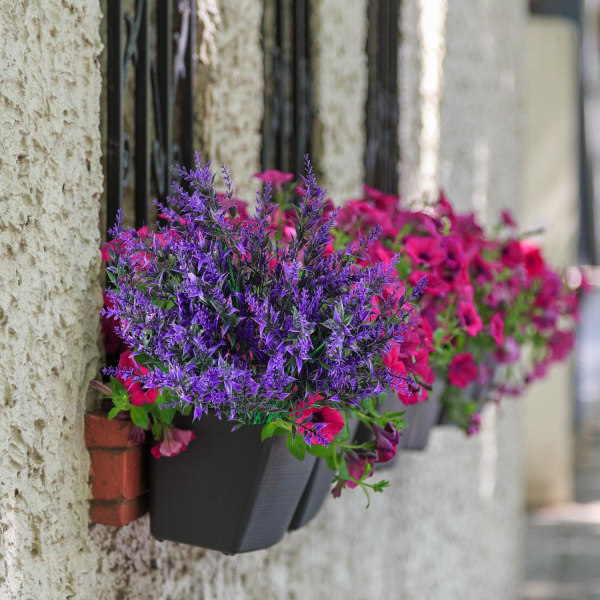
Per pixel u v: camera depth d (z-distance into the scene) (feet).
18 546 4.62
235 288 4.81
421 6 11.58
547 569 23.81
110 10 5.54
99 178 5.21
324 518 8.68
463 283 6.79
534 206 27.20
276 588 7.58
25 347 4.66
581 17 33.27
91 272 5.16
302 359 4.60
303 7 8.01
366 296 4.75
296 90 8.00
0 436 4.51
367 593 9.86
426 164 11.82
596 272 33.32
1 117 4.50
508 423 18.60
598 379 53.88
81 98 5.05
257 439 5.02
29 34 4.66
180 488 5.23
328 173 8.47
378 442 5.39
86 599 5.09
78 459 5.03
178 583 6.09
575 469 36.14
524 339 10.18
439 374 7.88
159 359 4.62
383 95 10.23
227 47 6.65
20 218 4.63
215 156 6.51
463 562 14.20
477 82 14.69
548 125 27.12
